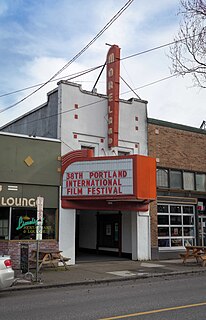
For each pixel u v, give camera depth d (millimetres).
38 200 13594
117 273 15445
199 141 23641
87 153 18016
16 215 16938
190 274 15945
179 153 22500
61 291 11805
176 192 21969
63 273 15305
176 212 22016
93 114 19500
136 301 9883
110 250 21906
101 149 19531
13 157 17109
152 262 19328
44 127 19922
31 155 17578
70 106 18812
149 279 14539
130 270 16359
